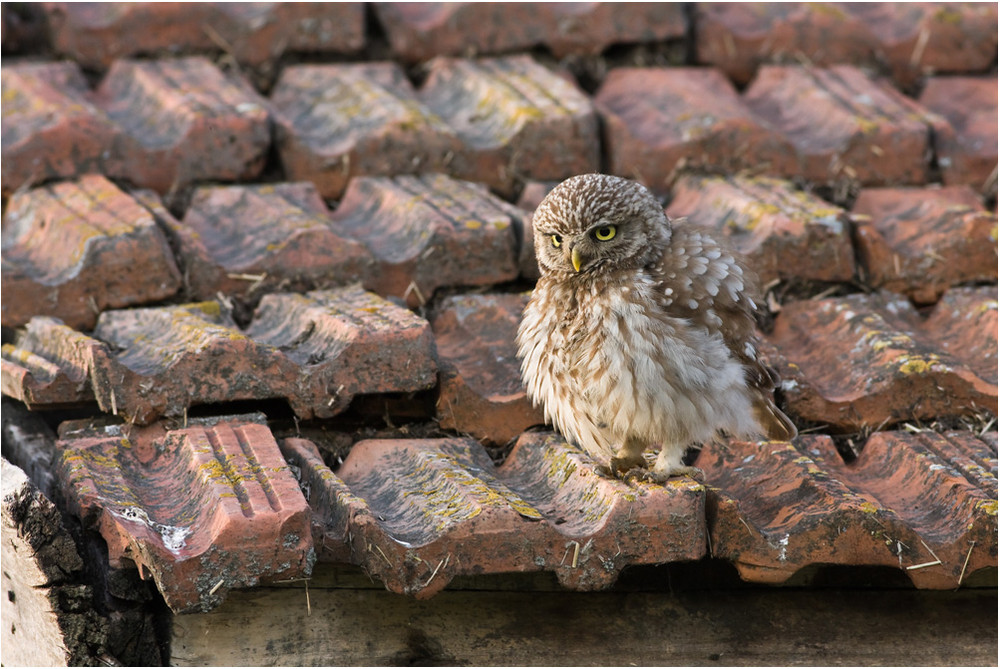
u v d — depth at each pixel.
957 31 12.61
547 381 7.71
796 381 8.34
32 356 7.88
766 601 7.63
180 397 7.59
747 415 7.48
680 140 11.02
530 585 7.46
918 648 7.68
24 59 11.43
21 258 9.26
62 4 11.51
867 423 8.32
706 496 6.89
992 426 8.27
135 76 11.38
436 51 12.20
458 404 8.09
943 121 11.41
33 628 7.11
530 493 7.49
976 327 9.17
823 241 9.50
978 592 7.73
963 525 6.96
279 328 8.66
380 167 10.66
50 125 10.01
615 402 7.32
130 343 8.34
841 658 7.62
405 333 7.86
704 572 7.57
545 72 11.80
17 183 9.91
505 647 7.44
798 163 11.06
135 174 10.19
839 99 11.69
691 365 7.21
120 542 6.50
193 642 7.04
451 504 6.81
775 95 12.16
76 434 7.60
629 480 7.02
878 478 7.83
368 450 7.87
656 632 7.55
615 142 11.02
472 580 7.41
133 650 6.92
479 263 9.38
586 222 7.51
